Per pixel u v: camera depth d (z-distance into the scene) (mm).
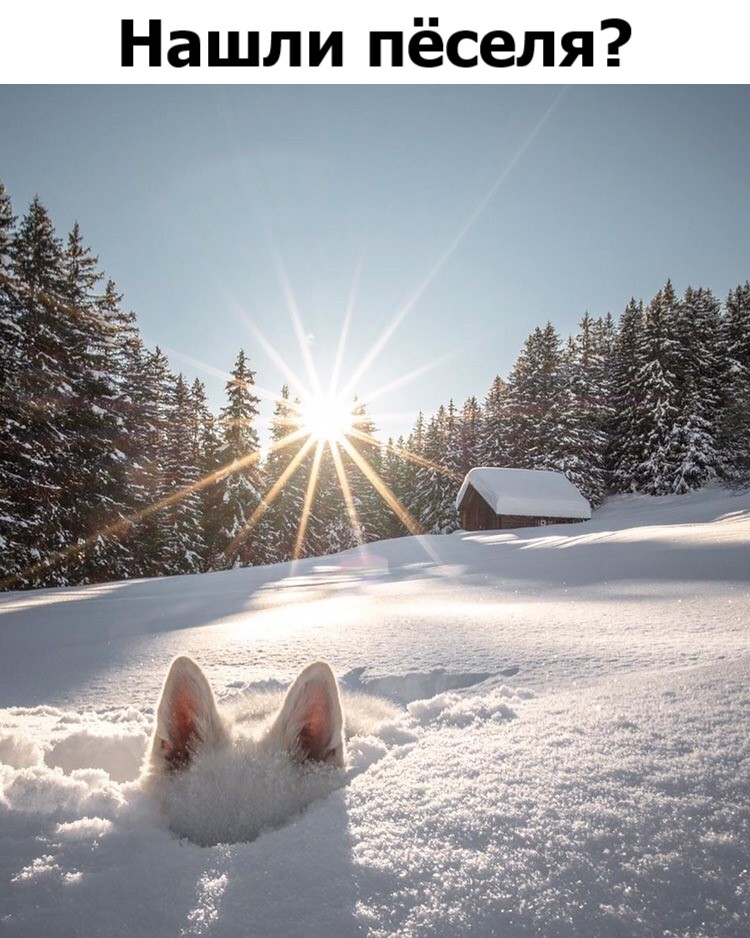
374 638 4734
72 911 1010
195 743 1755
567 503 41188
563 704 2244
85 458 28531
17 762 2133
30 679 4184
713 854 1098
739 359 53375
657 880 1036
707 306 57406
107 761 2484
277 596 10273
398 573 14305
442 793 1470
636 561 9242
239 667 4102
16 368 24328
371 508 73562
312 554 61125
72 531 27438
